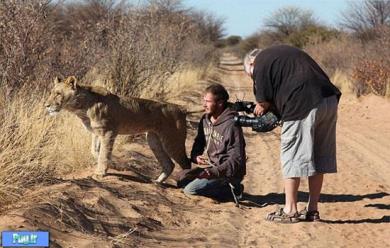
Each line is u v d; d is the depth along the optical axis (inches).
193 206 261.1
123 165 309.7
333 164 243.6
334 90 237.5
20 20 345.4
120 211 231.1
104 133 273.9
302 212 249.0
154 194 263.4
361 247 219.0
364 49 957.2
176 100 637.3
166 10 838.5
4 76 325.4
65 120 331.6
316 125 236.1
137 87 479.2
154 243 206.7
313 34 1755.7
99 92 274.2
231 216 249.8
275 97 238.2
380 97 739.4
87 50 441.4
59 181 248.5
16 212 198.4
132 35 511.2
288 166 237.9
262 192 300.7
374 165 378.9
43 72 363.6
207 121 275.3
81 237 195.9
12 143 246.1
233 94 912.3
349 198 288.5
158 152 291.7
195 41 1169.4
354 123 598.2
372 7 1294.3
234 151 267.7
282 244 219.8
